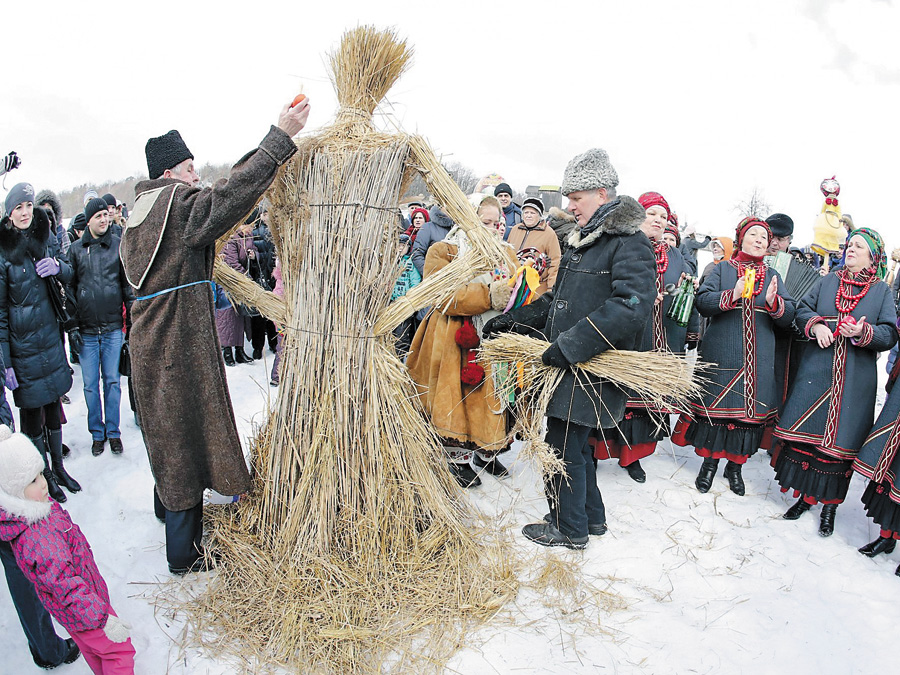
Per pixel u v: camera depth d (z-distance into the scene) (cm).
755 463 413
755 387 338
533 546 284
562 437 275
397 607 230
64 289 360
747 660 219
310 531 243
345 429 246
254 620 222
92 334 369
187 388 236
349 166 241
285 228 255
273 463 255
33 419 314
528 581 258
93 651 181
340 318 246
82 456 382
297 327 253
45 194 402
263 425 287
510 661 212
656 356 256
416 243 523
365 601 229
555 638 226
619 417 270
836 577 273
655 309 367
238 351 650
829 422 307
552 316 279
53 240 363
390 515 250
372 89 258
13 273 298
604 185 262
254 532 258
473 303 300
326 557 238
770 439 389
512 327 305
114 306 372
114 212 550
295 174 250
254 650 211
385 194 243
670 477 377
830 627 239
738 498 351
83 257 364
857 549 301
